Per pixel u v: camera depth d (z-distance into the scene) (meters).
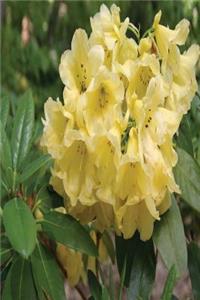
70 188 0.65
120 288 0.69
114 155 0.62
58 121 0.65
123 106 0.65
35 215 0.71
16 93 1.80
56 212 0.68
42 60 1.75
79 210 0.68
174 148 0.70
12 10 1.84
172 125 0.64
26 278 0.68
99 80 0.62
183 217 0.83
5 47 1.82
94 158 0.63
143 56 0.64
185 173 0.69
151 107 0.63
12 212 0.61
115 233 0.73
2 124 0.72
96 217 0.68
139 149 0.62
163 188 0.63
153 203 0.63
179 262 0.67
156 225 0.68
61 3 1.76
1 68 1.83
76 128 0.64
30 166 0.67
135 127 0.63
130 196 0.63
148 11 1.33
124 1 1.37
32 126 0.73
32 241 0.59
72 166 0.65
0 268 0.77
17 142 0.72
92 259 0.80
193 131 0.77
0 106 0.78
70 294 1.28
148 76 0.65
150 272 0.72
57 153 0.65
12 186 0.69
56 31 1.77
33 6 1.80
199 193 0.69
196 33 1.00
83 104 0.62
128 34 0.79
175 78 0.67
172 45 0.66
